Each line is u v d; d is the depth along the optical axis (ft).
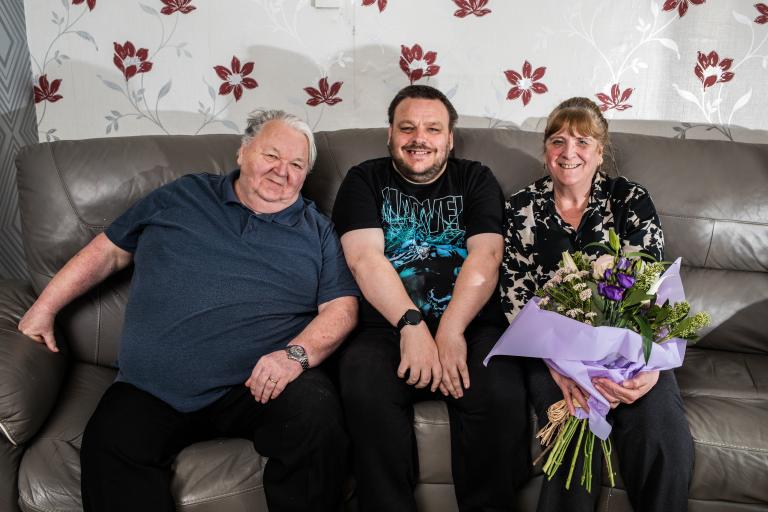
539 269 6.08
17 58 7.21
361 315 6.06
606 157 6.70
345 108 7.75
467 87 7.67
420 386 5.27
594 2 7.32
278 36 7.48
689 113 7.61
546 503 5.07
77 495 4.82
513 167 6.75
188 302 5.39
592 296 4.96
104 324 6.08
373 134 6.93
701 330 6.46
